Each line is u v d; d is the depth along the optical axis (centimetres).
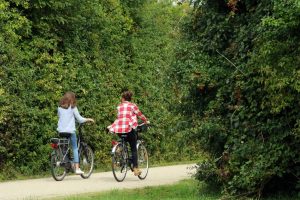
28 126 2431
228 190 1617
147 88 3272
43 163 2533
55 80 2605
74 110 2336
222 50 1736
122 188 1959
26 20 2477
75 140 2319
